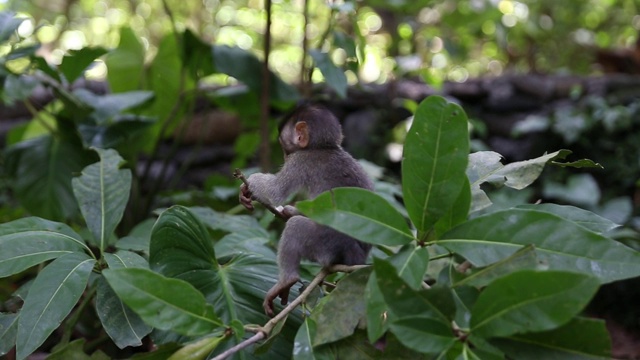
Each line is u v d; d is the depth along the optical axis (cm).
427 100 225
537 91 725
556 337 207
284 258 275
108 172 327
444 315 208
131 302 210
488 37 908
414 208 229
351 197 223
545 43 980
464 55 735
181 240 288
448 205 226
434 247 309
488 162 288
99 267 289
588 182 656
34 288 262
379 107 721
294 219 280
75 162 478
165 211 289
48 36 972
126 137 472
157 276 214
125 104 462
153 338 274
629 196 678
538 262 216
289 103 532
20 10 703
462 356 205
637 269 212
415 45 727
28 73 437
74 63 434
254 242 344
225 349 264
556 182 680
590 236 218
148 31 1024
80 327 416
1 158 604
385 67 797
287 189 307
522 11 931
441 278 235
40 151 481
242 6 1013
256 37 947
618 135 685
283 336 276
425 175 227
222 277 292
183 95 524
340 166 308
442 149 225
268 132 507
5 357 383
